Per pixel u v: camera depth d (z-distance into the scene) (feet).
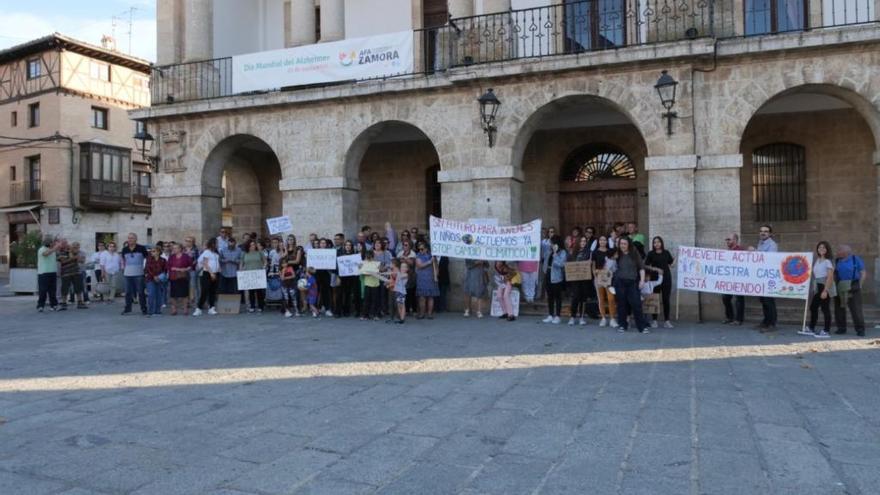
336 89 48.39
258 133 51.83
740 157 39.42
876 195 46.65
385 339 32.91
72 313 49.21
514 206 44.93
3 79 116.57
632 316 39.58
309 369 25.07
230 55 59.47
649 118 40.91
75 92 111.65
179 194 54.13
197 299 50.62
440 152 46.42
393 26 57.31
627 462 14.38
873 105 37.42
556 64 41.93
